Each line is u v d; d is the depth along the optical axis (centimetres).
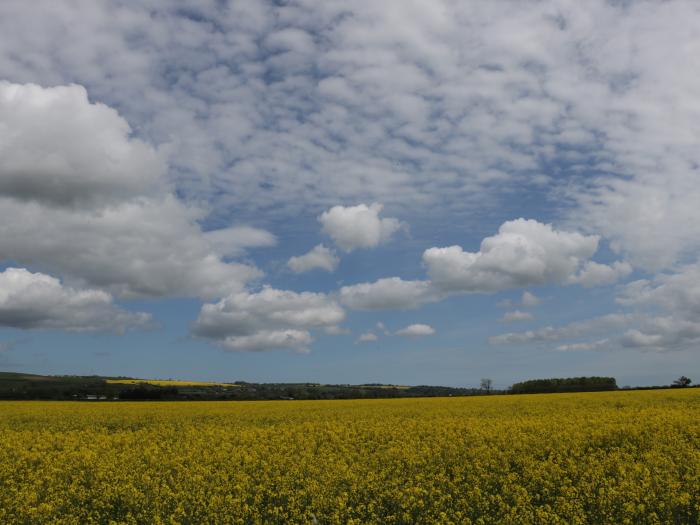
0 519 1015
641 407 2591
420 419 2292
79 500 1141
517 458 1370
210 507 1028
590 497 1042
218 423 2484
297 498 1102
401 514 1012
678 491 1057
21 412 3108
